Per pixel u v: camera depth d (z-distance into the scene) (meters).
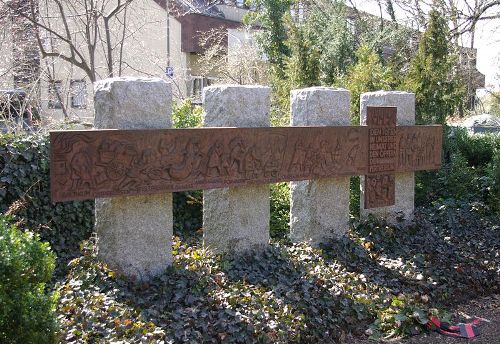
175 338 4.43
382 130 7.76
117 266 5.26
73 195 4.82
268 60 17.33
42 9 14.17
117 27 15.32
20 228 6.47
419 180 10.45
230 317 4.81
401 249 7.50
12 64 12.16
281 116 10.79
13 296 3.31
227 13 20.94
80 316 4.37
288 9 17.39
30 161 6.74
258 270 6.02
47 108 13.63
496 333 5.69
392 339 5.44
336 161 7.12
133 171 5.16
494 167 10.47
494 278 7.27
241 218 6.33
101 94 5.28
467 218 9.23
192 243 7.16
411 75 11.04
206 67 17.28
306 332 5.07
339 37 15.79
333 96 7.22
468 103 22.67
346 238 7.27
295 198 7.26
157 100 5.45
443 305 6.35
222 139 5.82
